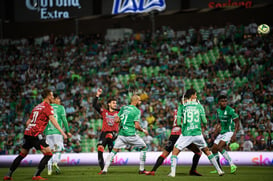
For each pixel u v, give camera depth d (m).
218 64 89.38
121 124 37.38
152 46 101.19
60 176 35.97
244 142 62.25
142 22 106.00
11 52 103.56
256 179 31.84
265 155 47.50
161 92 82.12
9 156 54.56
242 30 98.25
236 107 73.81
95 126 74.88
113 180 31.48
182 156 49.72
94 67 96.44
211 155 33.97
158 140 66.62
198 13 103.00
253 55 91.56
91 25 108.00
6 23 108.25
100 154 40.28
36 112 32.81
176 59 94.06
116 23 107.00
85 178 33.38
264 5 95.69
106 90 86.25
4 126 75.94
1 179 35.31
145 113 73.69
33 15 103.81
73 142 66.56
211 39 98.50
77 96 83.31
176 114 36.41
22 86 93.19
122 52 100.50
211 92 79.94
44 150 32.81
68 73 93.94
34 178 32.59
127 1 100.31
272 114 70.75
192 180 31.03
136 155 51.19
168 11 99.69
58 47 103.81
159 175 36.00
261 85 80.38
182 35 100.88
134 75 89.88
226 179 31.81
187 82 87.12
